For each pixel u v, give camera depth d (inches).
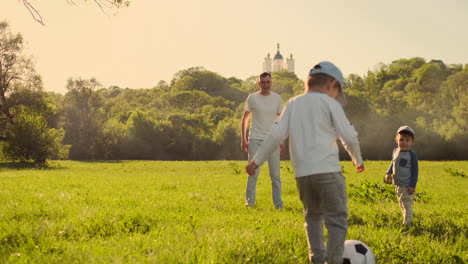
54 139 1755.7
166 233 186.9
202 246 153.8
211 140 3127.5
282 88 6471.5
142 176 729.0
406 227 234.5
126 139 2942.9
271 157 314.8
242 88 7091.5
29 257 135.1
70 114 2726.4
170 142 3127.5
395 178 250.2
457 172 844.0
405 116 2908.5
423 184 607.8
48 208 253.8
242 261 141.4
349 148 136.3
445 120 3029.0
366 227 225.9
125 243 160.7
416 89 4377.5
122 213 232.8
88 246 151.9
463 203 392.8
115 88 6899.6
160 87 7337.6
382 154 2783.0
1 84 1772.9
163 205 301.0
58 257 139.0
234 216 245.6
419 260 160.7
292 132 137.7
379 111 2891.2
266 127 319.9
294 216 264.4
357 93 3388.3
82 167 1363.2
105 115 2815.0
